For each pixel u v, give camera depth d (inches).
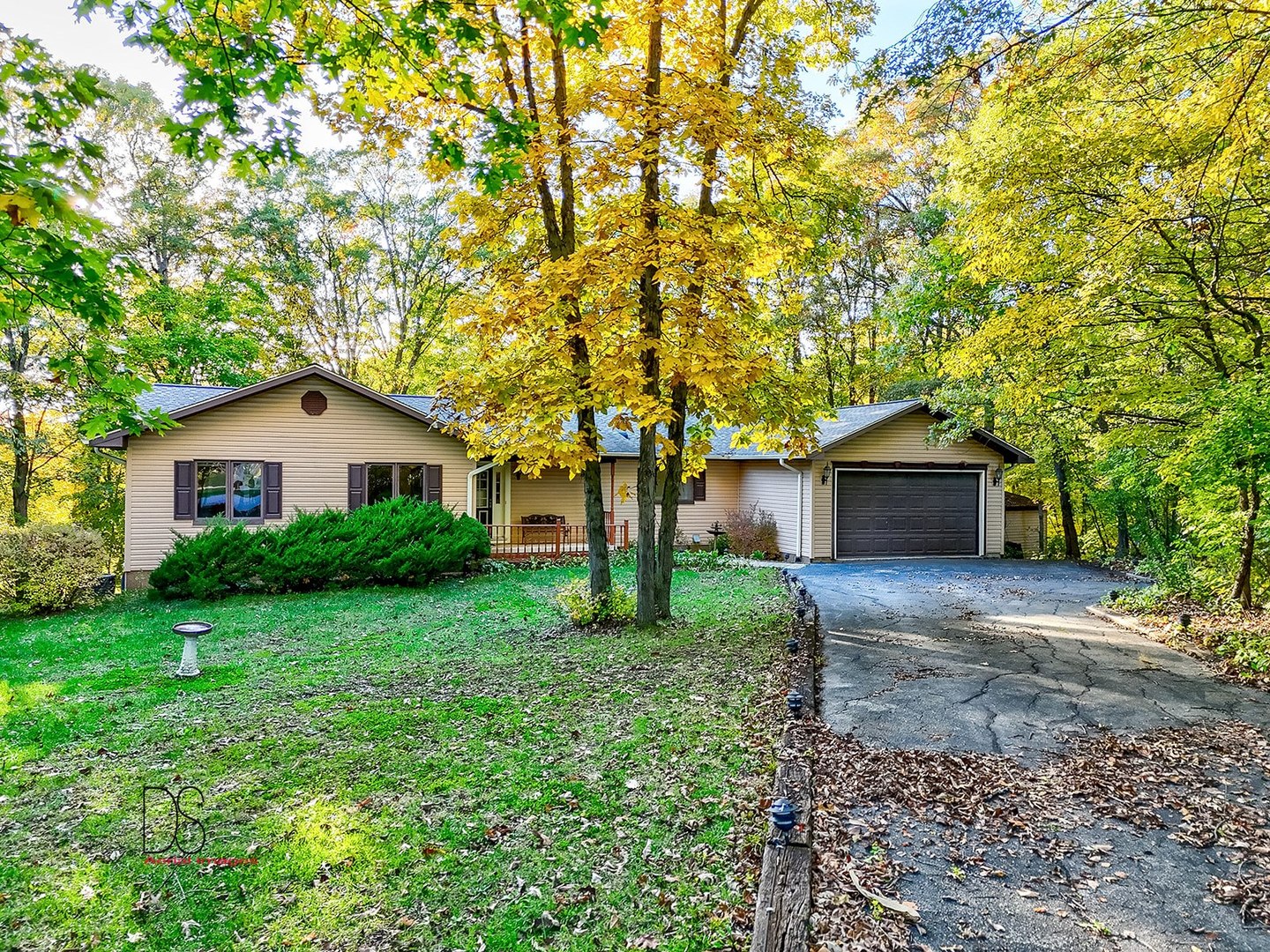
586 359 358.3
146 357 855.1
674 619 394.0
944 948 118.8
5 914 130.2
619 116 315.3
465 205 369.1
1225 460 292.7
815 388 386.9
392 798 174.7
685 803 168.9
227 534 503.5
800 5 385.7
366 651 342.3
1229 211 296.0
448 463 659.4
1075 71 271.4
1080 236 362.9
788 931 118.6
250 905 132.8
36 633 393.1
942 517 732.0
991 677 276.8
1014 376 460.4
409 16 176.9
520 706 244.5
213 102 165.6
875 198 863.1
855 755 199.6
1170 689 258.2
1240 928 123.4
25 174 123.6
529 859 146.3
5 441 770.2
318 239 1170.0
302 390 609.0
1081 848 149.8
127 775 191.5
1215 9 208.4
